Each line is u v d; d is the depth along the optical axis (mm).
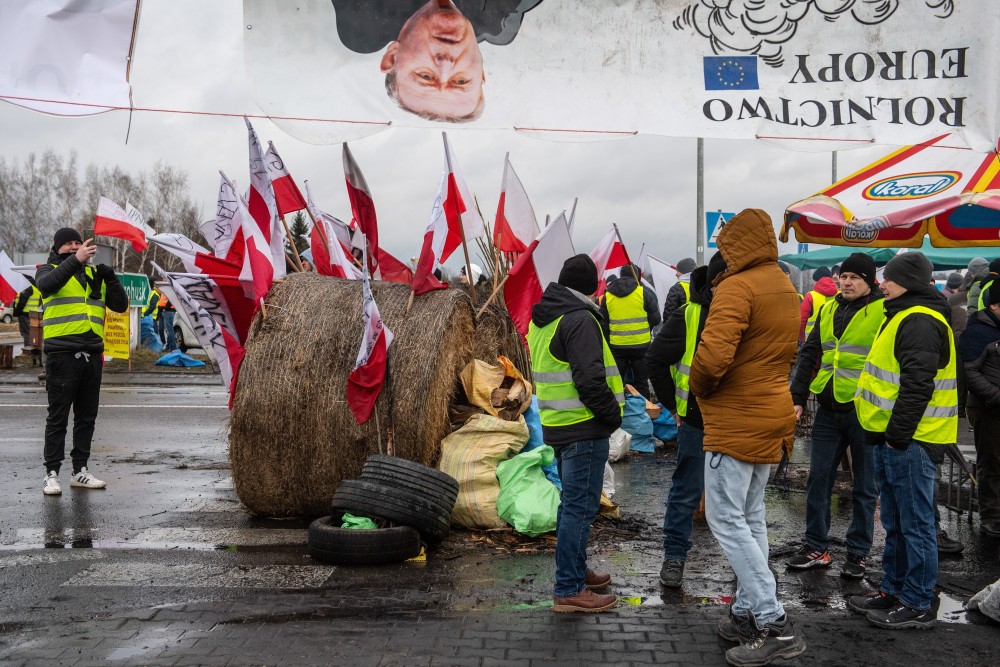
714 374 4105
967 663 4184
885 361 4820
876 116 3742
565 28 3701
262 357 6578
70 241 7598
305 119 3605
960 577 5641
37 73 3352
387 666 3996
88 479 7883
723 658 4172
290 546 6086
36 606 4762
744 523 4246
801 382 5914
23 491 7723
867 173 6602
